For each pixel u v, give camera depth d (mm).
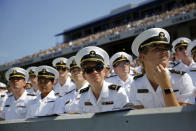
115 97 2787
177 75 2451
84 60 2695
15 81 4367
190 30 19859
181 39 5199
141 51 2422
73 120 1772
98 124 1639
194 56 4293
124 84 5121
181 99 2414
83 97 2994
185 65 5051
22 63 30812
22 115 4309
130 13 30484
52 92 3928
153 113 1407
